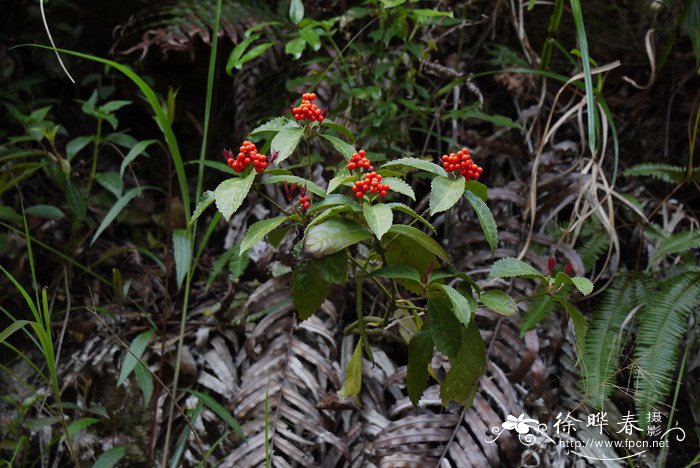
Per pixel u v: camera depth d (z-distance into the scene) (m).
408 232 1.07
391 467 1.24
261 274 1.42
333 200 1.06
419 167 1.08
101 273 1.46
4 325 1.42
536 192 1.43
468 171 1.08
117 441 1.31
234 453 1.26
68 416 1.33
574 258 1.37
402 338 1.35
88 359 1.36
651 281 1.36
